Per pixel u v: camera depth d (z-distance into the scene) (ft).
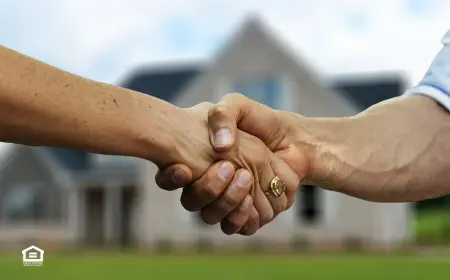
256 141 7.57
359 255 60.13
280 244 68.54
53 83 5.39
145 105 6.29
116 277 40.47
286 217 68.64
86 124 5.59
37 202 84.28
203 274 42.34
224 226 7.53
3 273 42.47
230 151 7.25
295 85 69.46
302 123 7.97
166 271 44.50
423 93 7.97
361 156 7.89
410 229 81.71
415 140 7.86
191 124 6.94
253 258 57.47
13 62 5.21
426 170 7.82
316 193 68.28
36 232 83.61
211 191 7.09
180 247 70.85
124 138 5.97
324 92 68.95
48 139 5.42
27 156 84.64
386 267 46.11
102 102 5.75
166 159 6.65
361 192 7.95
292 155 7.79
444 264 48.42
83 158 86.02
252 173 7.49
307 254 62.54
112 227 82.33
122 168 83.20
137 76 90.89
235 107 7.42
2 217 84.58
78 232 83.15
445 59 7.89
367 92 80.94
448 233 89.92
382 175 7.86
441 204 141.59
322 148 7.90
